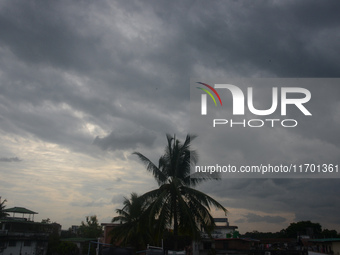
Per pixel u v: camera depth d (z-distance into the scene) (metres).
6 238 37.06
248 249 35.25
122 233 30.72
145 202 20.19
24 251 38.66
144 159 20.64
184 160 20.50
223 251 35.22
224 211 18.89
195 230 18.73
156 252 20.02
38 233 40.81
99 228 61.03
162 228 18.75
